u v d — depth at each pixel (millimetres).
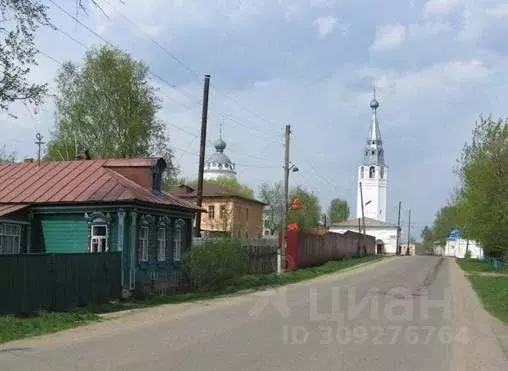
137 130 52625
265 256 40156
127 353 10961
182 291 27609
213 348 11570
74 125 53312
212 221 80438
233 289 27391
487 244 51906
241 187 104625
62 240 25406
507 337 14602
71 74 53781
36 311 17203
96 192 25422
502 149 49875
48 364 9891
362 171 152625
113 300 21812
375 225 142125
